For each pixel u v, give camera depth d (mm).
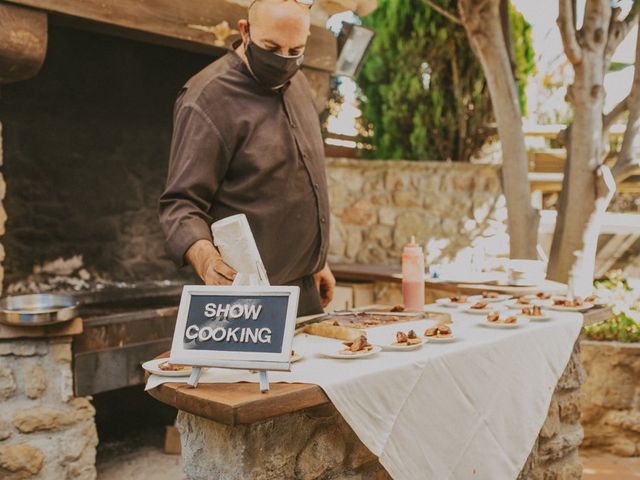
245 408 1354
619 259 5246
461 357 1841
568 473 2451
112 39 4016
